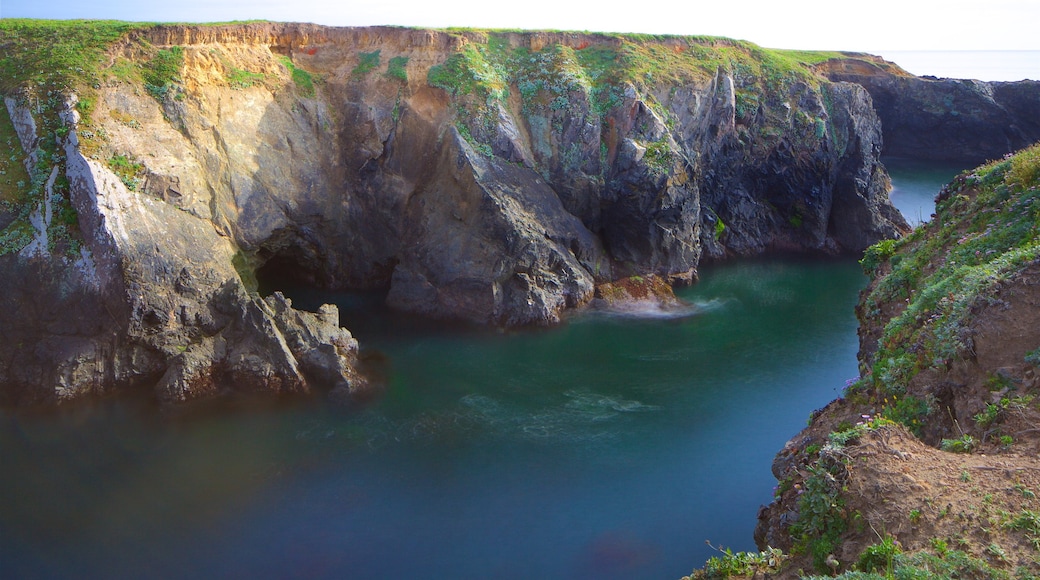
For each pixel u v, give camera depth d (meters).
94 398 31.64
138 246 33.12
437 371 36.22
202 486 26.50
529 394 34.16
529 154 46.75
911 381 17.67
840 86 60.25
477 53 49.38
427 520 24.97
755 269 54.31
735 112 55.47
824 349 39.62
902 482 13.77
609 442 30.11
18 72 37.94
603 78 49.44
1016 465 13.88
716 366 37.34
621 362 37.75
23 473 26.95
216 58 42.47
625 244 47.59
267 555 23.05
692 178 49.09
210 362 32.53
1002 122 79.88
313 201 43.62
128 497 25.75
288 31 47.12
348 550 23.38
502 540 23.98
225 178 40.00
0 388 31.44
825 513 14.10
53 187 34.31
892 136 84.94
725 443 30.03
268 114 43.38
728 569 14.86
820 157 57.56
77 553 22.91
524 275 42.03
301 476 27.31
